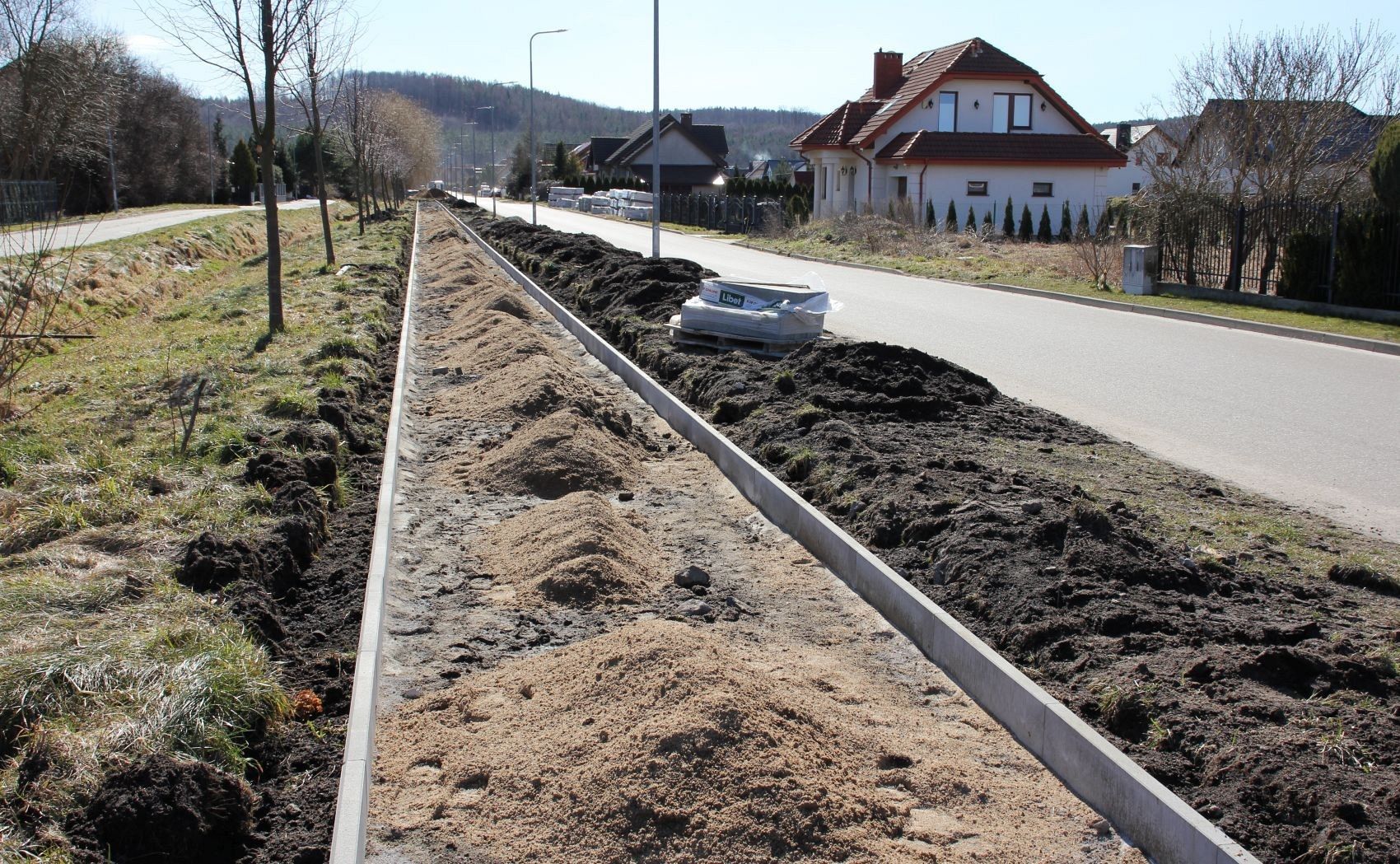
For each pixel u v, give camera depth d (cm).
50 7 2922
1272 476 780
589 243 2469
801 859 326
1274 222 1853
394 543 642
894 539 618
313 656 499
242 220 3834
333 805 379
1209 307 1781
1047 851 345
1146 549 562
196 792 354
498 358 1150
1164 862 336
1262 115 2514
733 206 4594
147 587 523
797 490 732
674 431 951
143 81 5947
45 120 3122
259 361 1149
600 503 652
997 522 585
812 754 371
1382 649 456
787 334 1204
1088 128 4019
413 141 6050
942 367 1030
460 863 336
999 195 3847
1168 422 961
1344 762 362
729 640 504
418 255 2811
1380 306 1650
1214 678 423
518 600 554
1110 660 448
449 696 445
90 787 356
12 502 667
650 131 8562
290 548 608
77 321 1684
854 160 4369
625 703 396
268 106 1318
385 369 1227
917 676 477
